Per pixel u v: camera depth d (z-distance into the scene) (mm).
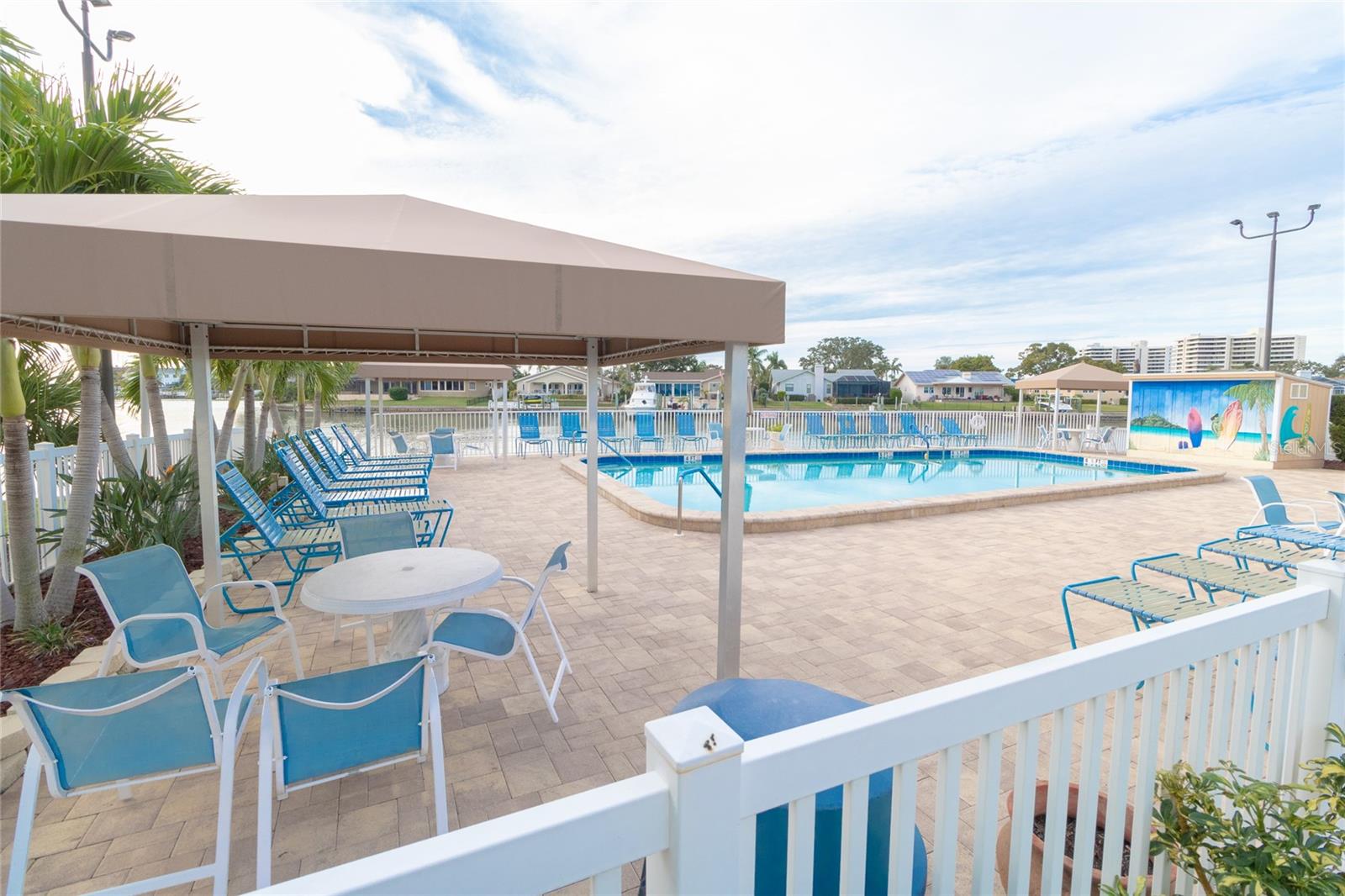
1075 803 2531
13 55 3615
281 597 5352
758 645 4379
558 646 3652
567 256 2918
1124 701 1756
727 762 1055
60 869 2332
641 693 3674
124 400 8242
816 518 8023
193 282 2170
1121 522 8570
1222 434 15320
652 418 18281
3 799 2717
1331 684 2270
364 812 2650
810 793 1202
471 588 3217
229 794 2092
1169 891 1905
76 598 4578
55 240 2043
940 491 13703
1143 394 17188
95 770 2006
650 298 2898
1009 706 1474
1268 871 1617
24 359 6152
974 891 1496
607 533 7758
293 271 2283
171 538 5555
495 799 2734
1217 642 1935
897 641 4441
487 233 3139
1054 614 4992
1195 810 1748
